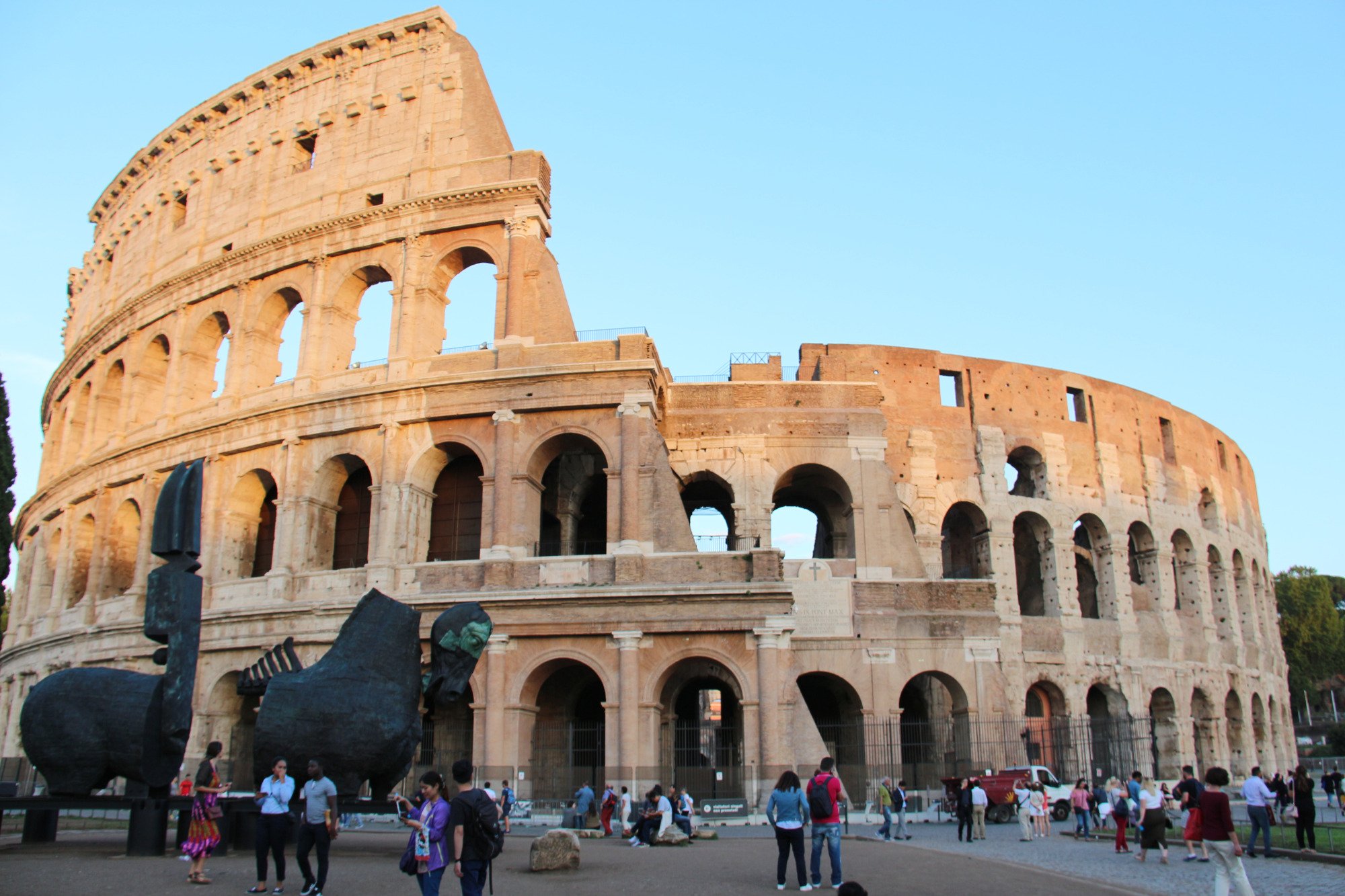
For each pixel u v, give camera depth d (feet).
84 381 247.70
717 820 146.00
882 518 185.26
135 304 222.69
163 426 204.03
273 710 91.50
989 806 159.53
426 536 174.09
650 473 164.04
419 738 95.45
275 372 201.57
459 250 185.68
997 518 214.28
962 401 223.71
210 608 181.16
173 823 130.41
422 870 54.75
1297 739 444.96
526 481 167.32
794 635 177.06
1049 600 219.61
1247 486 294.66
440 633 94.99
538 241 181.57
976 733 173.88
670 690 166.61
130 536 212.64
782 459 188.55
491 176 186.29
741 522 184.55
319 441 180.75
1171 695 226.99
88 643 198.39
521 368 169.48
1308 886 78.28
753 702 152.35
